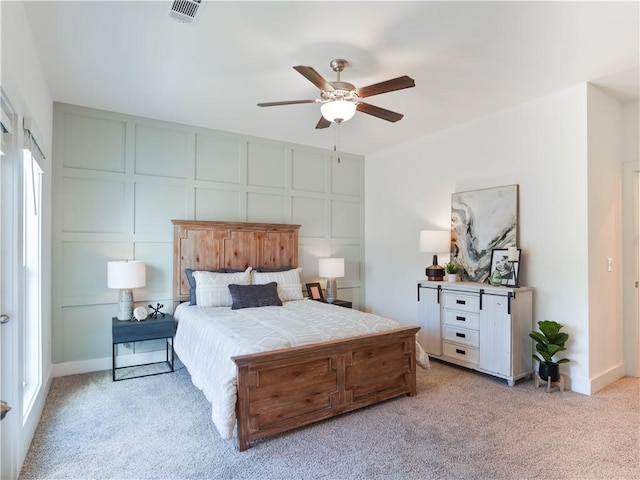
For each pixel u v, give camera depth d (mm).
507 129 3775
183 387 3266
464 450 2246
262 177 4773
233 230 4434
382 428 2520
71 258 3621
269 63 2830
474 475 2002
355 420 2639
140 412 2758
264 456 2189
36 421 2510
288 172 4984
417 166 4805
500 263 3750
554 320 3375
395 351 2990
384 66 2867
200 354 2916
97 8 2170
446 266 4109
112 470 2051
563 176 3338
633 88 3271
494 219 3850
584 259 3188
